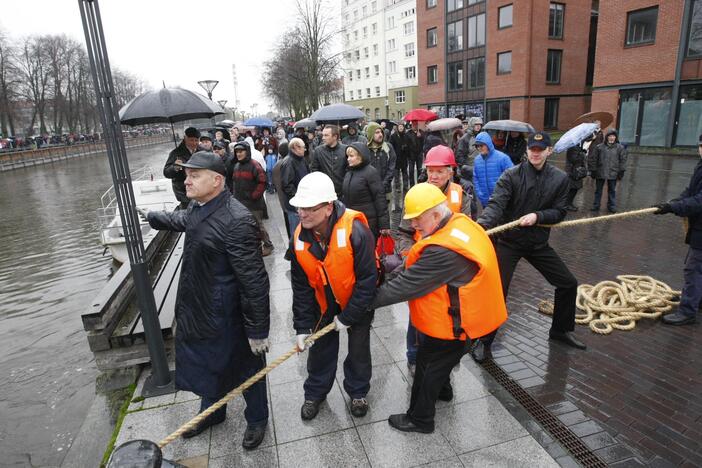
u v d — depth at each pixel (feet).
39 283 29.66
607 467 8.81
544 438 9.65
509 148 26.32
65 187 78.79
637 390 11.30
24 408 15.05
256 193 22.70
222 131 31.81
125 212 10.96
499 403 10.85
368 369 10.52
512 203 12.39
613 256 21.58
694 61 57.77
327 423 10.38
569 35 92.84
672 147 61.46
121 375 13.73
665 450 9.26
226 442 9.93
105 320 13.85
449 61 110.01
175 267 20.34
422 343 9.38
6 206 61.21
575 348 13.43
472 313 8.59
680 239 23.91
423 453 9.32
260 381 9.66
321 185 8.73
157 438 10.19
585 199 35.55
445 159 11.53
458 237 8.49
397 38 170.19
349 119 28.99
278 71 121.90
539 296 17.40
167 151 165.68
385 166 24.49
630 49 64.34
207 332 8.91
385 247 14.71
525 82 90.17
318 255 9.35
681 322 14.56
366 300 9.09
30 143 151.64
